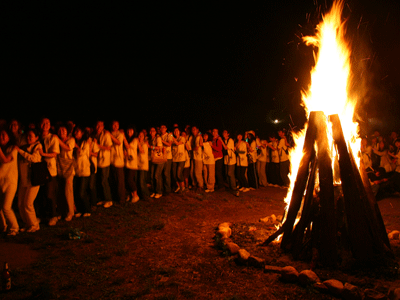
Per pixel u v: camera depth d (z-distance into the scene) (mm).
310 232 4801
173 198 9328
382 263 4227
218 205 8539
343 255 4410
